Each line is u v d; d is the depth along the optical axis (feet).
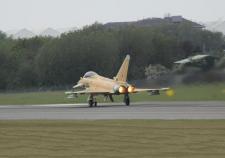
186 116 435.94
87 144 292.20
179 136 308.60
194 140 291.99
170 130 336.08
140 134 322.34
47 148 283.59
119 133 330.13
